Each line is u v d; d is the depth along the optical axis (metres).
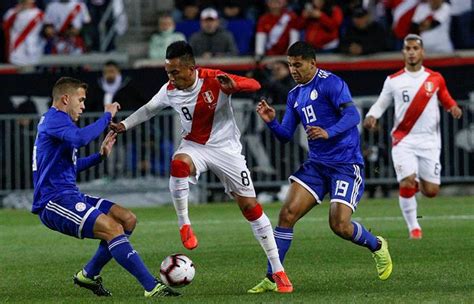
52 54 72.06
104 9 75.94
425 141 43.38
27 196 61.62
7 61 74.06
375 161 60.09
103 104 61.19
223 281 30.84
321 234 43.72
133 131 61.03
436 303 25.09
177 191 28.55
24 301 27.42
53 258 38.00
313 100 29.17
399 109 43.38
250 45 69.62
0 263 36.72
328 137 27.92
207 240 42.66
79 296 28.36
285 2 68.25
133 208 59.34
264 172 60.47
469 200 58.19
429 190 44.06
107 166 61.47
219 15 71.06
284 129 29.50
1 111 62.34
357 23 64.31
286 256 36.56
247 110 60.09
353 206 28.94
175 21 71.75
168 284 27.00
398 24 66.62
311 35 66.31
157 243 41.88
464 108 59.34
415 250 37.53
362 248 38.38
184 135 29.42
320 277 31.20
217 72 28.86
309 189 29.00
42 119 27.59
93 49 74.44
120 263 26.69
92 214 26.83
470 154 59.56
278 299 26.36
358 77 60.25
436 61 61.84
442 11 65.94
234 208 57.50
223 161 28.89
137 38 73.50
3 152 61.84
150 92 60.88
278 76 59.88
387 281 29.92
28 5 72.69
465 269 32.03
